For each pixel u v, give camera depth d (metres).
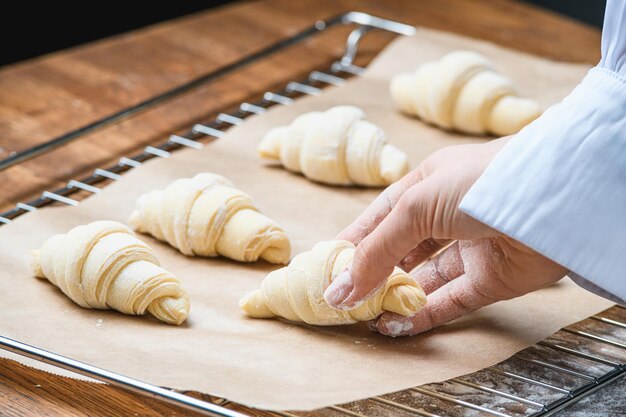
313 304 1.04
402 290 1.03
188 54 1.89
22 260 1.19
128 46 1.90
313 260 1.05
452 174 0.95
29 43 2.39
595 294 1.08
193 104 1.70
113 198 1.35
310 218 1.34
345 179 1.43
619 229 0.90
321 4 2.14
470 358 1.01
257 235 1.21
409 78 1.65
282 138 1.46
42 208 1.32
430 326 1.06
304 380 0.95
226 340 1.04
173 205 1.23
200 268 1.21
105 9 2.49
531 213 0.91
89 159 1.51
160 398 0.88
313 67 1.86
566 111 0.93
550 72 1.79
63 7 2.41
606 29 0.93
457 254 1.09
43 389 0.99
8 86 1.72
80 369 0.92
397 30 1.93
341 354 1.02
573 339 1.10
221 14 2.07
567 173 0.91
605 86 0.93
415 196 0.95
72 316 1.09
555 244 0.90
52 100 1.68
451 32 2.00
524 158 0.92
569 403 0.94
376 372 0.98
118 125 1.62
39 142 1.55
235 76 1.81
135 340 1.04
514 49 1.94
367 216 1.10
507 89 1.58
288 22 2.04
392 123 1.63
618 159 0.91
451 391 0.98
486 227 0.95
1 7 2.31
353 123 1.44
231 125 1.63
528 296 1.15
